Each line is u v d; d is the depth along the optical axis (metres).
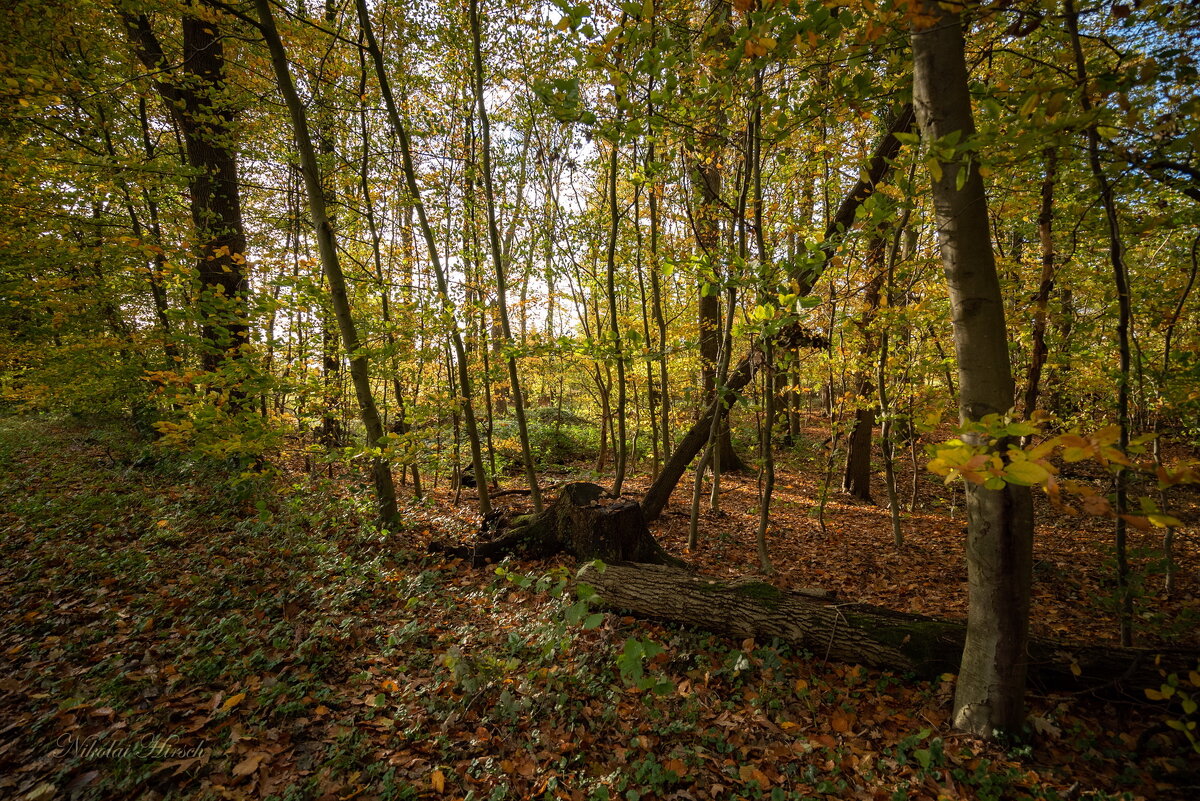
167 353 7.88
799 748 3.11
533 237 8.91
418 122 8.86
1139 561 6.41
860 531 8.34
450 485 10.92
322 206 5.72
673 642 4.16
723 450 12.73
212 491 6.71
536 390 18.30
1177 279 4.66
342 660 3.74
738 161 7.27
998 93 3.07
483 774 2.84
